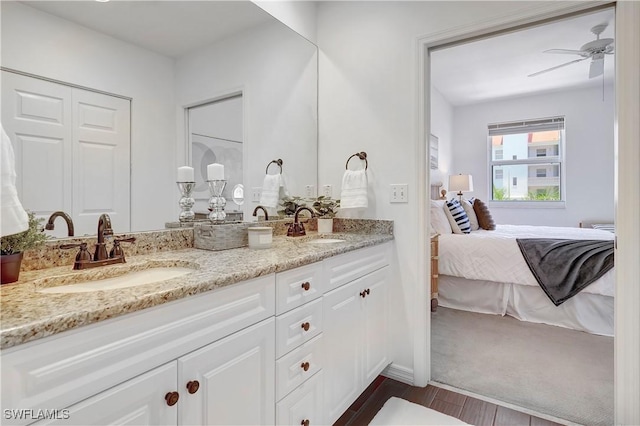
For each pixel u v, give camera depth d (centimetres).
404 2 205
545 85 470
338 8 231
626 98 149
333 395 155
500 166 556
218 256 139
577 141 496
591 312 277
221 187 179
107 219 124
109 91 138
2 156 85
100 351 75
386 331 206
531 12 168
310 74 236
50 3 122
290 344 129
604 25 303
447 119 542
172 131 161
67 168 126
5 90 111
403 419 172
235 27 189
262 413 117
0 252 96
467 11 185
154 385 85
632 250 149
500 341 259
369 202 219
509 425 167
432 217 349
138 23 148
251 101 199
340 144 231
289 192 226
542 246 298
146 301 82
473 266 316
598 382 201
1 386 62
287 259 130
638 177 147
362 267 180
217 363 101
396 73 208
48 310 72
